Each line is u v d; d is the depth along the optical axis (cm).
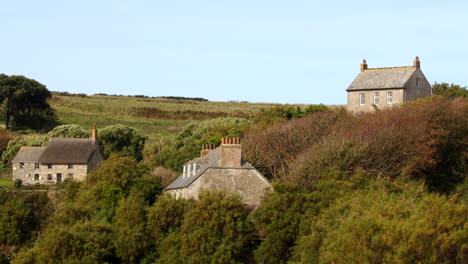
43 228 13762
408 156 11912
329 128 14425
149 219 11019
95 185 13512
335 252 8700
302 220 10162
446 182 12112
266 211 10344
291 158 13775
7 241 13100
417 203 9619
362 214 9294
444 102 13600
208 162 11838
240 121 19700
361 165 11769
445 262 8294
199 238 10131
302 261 9300
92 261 10569
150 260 10669
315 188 11338
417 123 12612
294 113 17675
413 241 8269
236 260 10069
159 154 17350
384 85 15325
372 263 8419
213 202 10375
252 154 13988
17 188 16062
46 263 10681
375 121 13112
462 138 12719
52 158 17838
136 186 13350
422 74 15475
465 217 8762
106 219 12056
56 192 15250
